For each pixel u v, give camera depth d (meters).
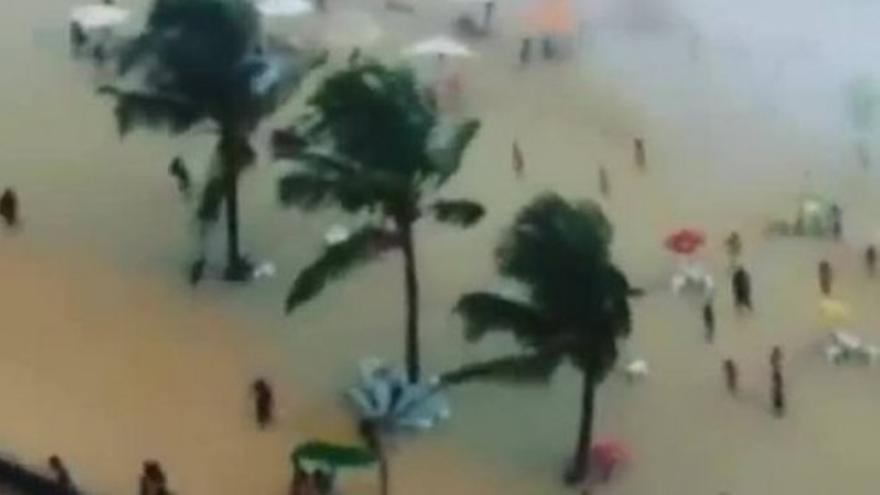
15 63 80.38
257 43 66.31
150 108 65.44
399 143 59.12
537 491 56.34
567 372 60.88
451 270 66.50
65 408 58.97
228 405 59.47
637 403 60.31
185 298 64.75
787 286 67.12
